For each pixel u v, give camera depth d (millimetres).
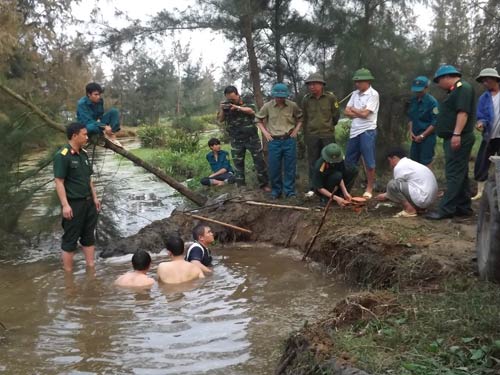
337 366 3500
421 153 8641
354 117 8562
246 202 9062
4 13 10438
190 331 5164
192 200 9898
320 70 11242
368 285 5863
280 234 8461
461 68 12055
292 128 9133
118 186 13898
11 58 11578
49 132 8977
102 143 9055
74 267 7793
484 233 5180
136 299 6191
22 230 8992
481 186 8305
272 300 6000
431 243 6266
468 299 4383
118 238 9211
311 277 6824
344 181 8391
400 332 3877
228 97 10000
